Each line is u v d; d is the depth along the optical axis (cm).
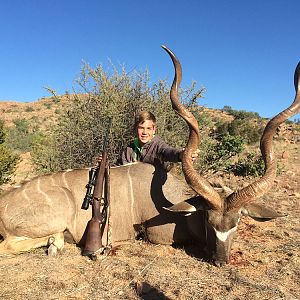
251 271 375
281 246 448
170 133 692
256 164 1010
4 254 420
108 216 431
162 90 719
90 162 696
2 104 5147
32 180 454
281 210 642
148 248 434
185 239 443
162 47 413
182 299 316
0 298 315
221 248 380
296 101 399
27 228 423
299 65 400
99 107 696
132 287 337
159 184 448
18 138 2147
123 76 716
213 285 342
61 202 429
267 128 400
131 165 470
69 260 398
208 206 390
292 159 1625
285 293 328
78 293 326
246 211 388
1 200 443
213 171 881
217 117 3253
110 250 420
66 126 711
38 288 334
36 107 4800
